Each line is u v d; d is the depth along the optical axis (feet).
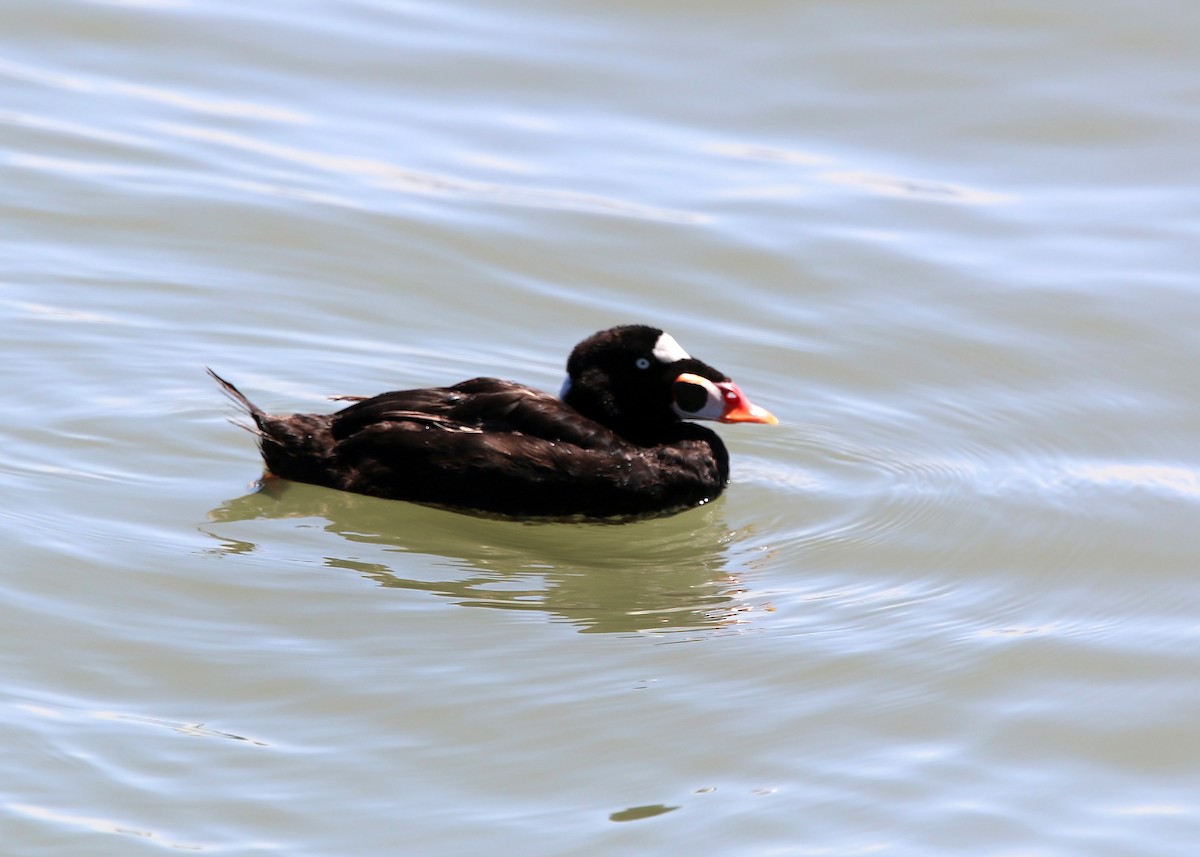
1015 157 63.77
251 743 33.24
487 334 53.62
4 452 44.42
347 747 33.35
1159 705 36.29
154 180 60.34
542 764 33.24
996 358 53.21
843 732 34.88
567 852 30.60
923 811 32.30
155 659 35.94
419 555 41.27
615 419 44.96
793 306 55.77
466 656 36.78
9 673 34.96
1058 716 35.81
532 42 69.67
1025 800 32.81
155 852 30.04
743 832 31.40
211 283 54.85
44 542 40.19
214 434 46.37
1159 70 67.87
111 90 65.87
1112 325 54.85
